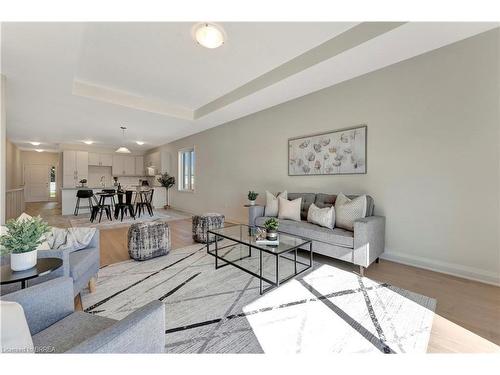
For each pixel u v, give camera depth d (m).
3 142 2.67
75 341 0.94
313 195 3.47
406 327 1.55
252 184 4.84
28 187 10.36
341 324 1.58
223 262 2.83
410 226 2.69
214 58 2.89
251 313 1.72
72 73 2.80
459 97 2.34
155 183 8.72
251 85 3.54
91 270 2.03
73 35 2.08
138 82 3.57
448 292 2.03
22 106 4.00
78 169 8.34
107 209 5.93
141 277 2.39
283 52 2.77
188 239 3.97
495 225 2.18
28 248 1.38
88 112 4.36
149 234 2.92
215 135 5.80
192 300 1.92
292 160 3.99
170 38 2.47
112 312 1.77
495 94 2.16
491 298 1.92
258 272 2.50
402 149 2.73
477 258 2.27
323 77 3.00
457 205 2.38
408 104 2.68
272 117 4.35
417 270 2.53
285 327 1.55
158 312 0.91
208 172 6.10
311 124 3.70
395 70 2.77
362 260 2.39
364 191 3.08
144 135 6.68
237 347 1.36
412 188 2.67
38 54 2.37
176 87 3.77
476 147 2.26
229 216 5.48
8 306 0.74
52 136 6.70
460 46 2.32
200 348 1.35
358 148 3.12
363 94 3.06
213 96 4.18
